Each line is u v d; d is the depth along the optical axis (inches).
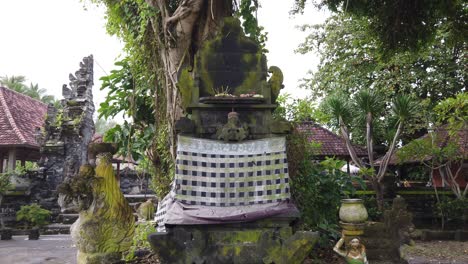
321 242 300.0
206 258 201.0
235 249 203.3
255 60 233.6
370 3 364.8
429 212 545.0
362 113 491.5
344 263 278.2
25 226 547.8
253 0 289.3
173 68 272.2
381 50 410.6
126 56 335.3
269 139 219.0
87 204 203.0
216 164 213.9
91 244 199.6
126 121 366.9
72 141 657.0
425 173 705.6
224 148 216.1
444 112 497.0
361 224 239.1
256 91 230.4
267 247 202.1
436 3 353.1
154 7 278.5
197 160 213.3
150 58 301.1
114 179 213.5
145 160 353.7
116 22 311.1
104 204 204.4
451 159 533.0
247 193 211.9
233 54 233.3
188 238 202.7
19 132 702.5
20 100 880.3
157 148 309.3
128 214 212.5
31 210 532.1
